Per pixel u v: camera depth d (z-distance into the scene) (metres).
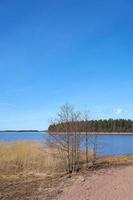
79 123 17.19
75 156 16.61
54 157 17.59
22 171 16.95
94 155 18.47
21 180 14.67
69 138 16.72
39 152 19.77
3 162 18.27
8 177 15.45
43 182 13.95
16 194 11.80
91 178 13.97
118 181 13.05
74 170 16.28
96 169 16.25
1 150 19.84
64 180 14.07
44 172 16.47
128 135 93.94
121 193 11.10
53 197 11.06
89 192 11.48
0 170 17.20
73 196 11.04
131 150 34.03
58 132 16.94
